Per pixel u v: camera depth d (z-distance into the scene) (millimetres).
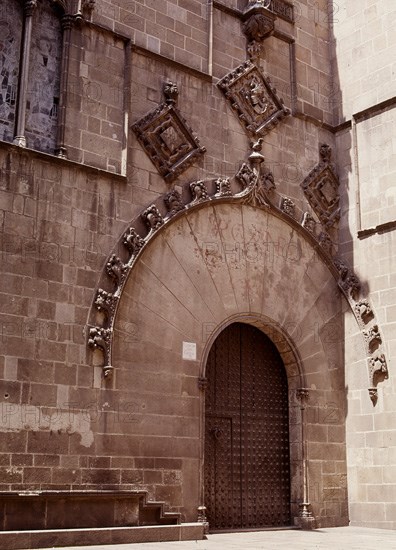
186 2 20047
